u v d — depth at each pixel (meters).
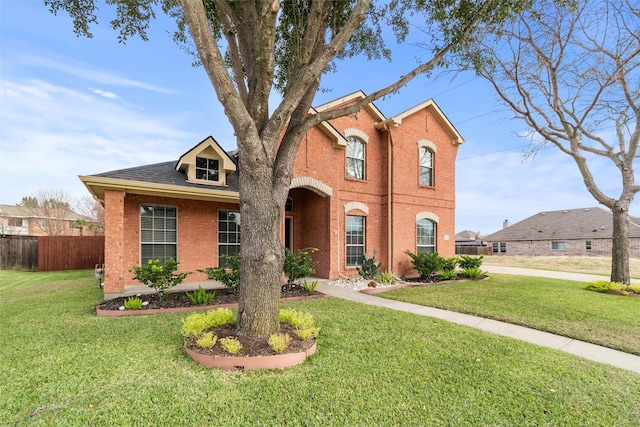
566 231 33.50
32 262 15.93
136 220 9.76
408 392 3.42
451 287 10.43
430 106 14.51
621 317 6.62
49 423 2.79
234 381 3.62
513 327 6.07
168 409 3.04
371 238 13.16
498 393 3.42
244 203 4.84
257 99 4.80
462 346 4.82
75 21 6.21
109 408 3.04
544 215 38.31
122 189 8.09
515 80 10.68
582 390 3.53
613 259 10.56
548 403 3.24
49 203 28.02
